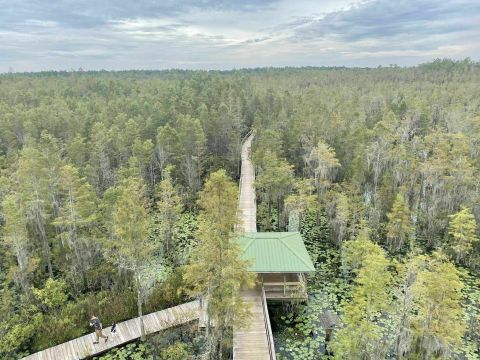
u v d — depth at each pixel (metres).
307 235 35.81
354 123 54.91
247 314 17.20
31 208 29.27
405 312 18.56
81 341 21.52
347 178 40.72
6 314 23.09
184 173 46.06
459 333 17.28
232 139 52.62
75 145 43.75
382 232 34.84
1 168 41.06
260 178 37.97
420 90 97.00
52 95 79.25
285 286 24.42
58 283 25.31
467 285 27.41
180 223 38.12
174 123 56.28
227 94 75.62
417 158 41.66
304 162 47.25
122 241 21.83
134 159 40.44
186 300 25.45
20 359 20.25
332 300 25.62
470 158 40.78
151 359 20.48
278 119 59.53
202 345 21.25
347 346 17.27
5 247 30.27
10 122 53.56
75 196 28.98
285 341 21.94
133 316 23.94
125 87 92.06
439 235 34.38
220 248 15.95
